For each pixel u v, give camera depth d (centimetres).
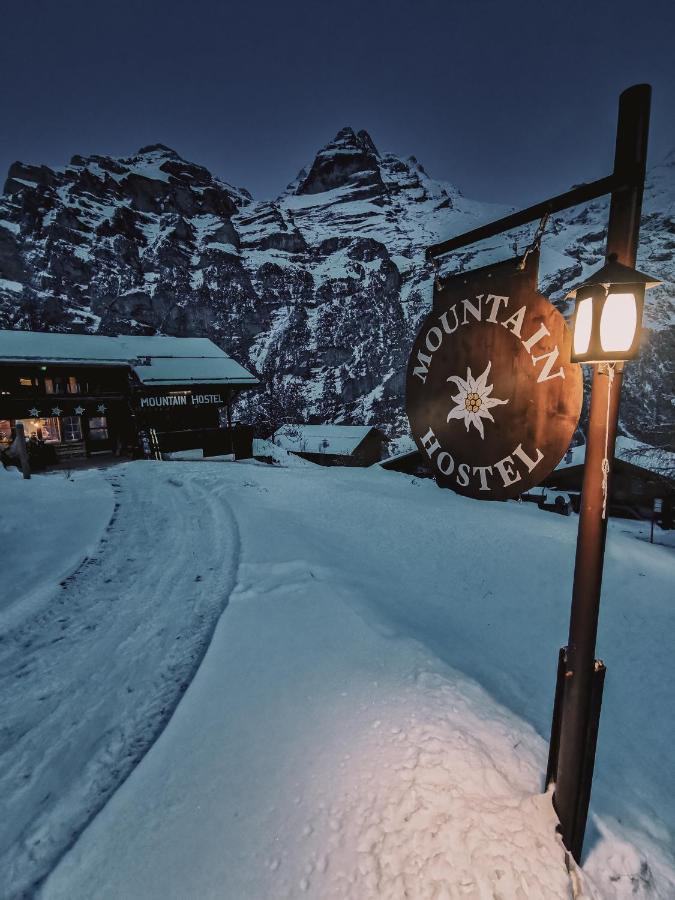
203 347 2831
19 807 240
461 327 255
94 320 7756
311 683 322
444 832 203
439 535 823
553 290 9825
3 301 7094
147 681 352
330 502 995
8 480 1038
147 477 1259
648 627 598
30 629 438
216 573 560
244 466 1561
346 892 185
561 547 815
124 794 237
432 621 501
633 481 2439
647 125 178
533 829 207
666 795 292
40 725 307
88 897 187
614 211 186
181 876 194
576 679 201
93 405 2267
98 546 664
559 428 220
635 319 173
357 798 224
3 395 2017
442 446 275
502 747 266
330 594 475
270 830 213
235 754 260
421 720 275
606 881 204
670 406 5497
